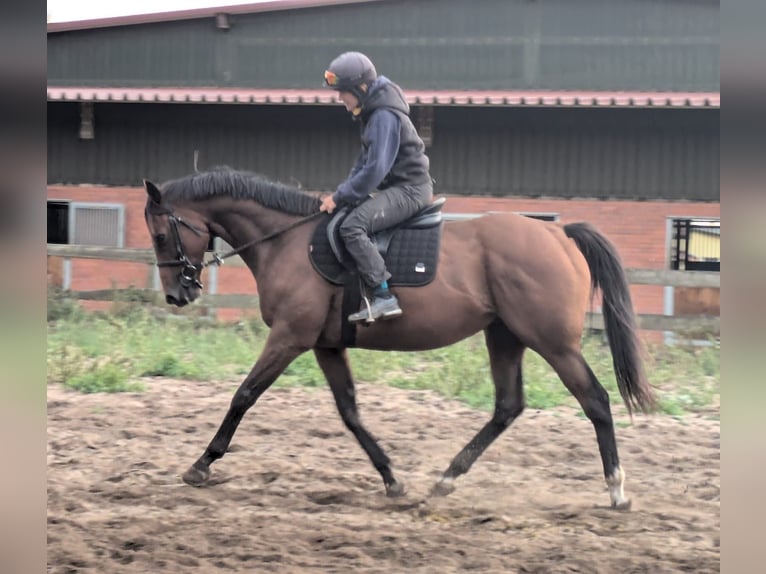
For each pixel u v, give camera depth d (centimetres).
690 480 582
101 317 1226
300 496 533
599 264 524
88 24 1672
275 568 407
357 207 516
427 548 438
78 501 513
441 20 1642
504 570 407
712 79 1595
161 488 544
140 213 1647
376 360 977
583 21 1617
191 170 1630
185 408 778
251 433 700
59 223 1675
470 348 1051
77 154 1656
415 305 515
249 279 1545
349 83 519
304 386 891
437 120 1572
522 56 1630
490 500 532
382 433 701
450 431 712
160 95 1527
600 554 429
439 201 541
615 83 1614
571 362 510
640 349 521
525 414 773
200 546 437
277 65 1672
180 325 1195
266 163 1616
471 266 521
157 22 1675
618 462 509
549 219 1565
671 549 436
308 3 1638
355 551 430
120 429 698
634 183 1544
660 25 1603
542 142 1559
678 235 1548
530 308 508
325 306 523
